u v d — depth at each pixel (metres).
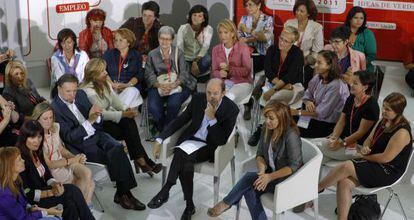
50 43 7.10
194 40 6.81
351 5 6.96
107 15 7.50
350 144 4.84
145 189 5.24
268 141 4.40
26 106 5.18
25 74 5.20
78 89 5.06
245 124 6.48
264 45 6.76
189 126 4.90
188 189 4.70
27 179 4.12
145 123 6.38
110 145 4.85
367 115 4.79
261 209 4.35
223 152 4.71
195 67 6.62
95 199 5.03
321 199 5.05
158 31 6.57
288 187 4.14
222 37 6.09
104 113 5.21
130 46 6.21
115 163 4.79
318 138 5.14
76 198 4.21
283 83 5.88
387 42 7.00
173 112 5.92
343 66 6.01
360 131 4.80
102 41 6.71
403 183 5.32
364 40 6.39
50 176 4.27
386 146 4.45
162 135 4.86
